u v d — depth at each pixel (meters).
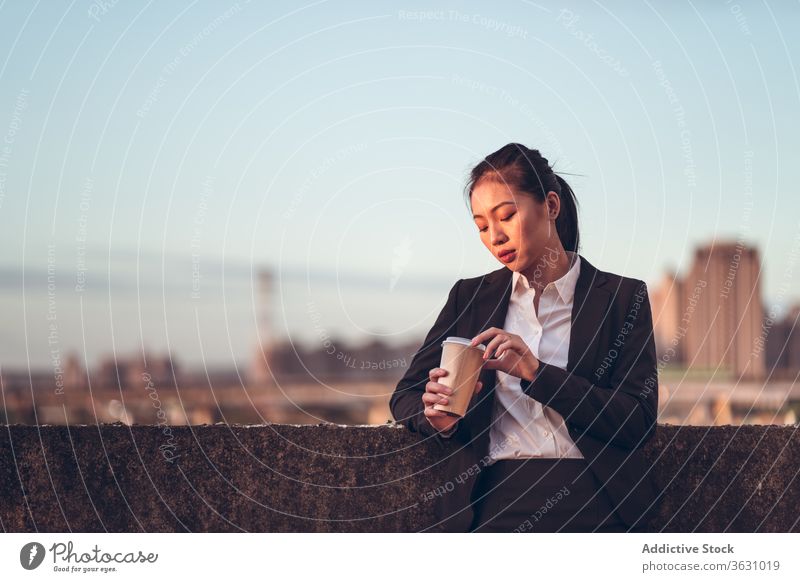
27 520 3.23
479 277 3.19
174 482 3.27
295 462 3.29
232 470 3.28
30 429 3.25
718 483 3.34
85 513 3.24
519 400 2.96
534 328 3.01
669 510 3.31
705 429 3.34
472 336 3.06
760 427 3.36
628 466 2.88
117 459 3.26
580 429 2.87
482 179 2.96
